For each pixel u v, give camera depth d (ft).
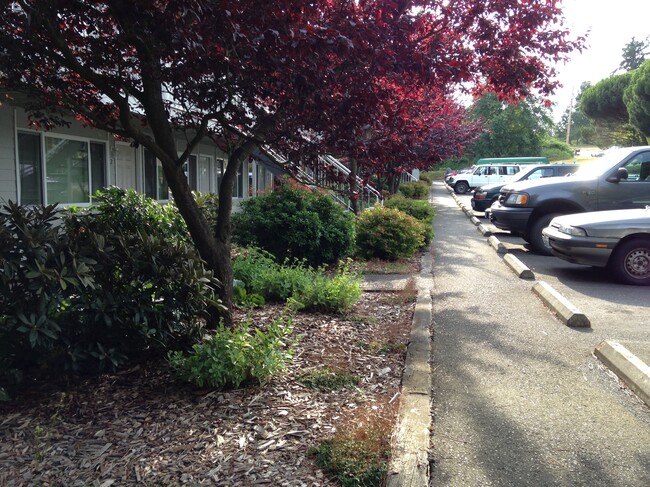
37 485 10.71
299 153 17.06
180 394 14.64
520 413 13.79
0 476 10.98
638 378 15.05
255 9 14.35
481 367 16.93
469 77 18.74
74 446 12.07
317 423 13.00
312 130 17.03
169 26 14.17
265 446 11.97
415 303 25.04
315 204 35.58
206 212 31.42
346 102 15.40
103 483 10.73
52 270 13.30
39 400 14.30
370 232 37.01
